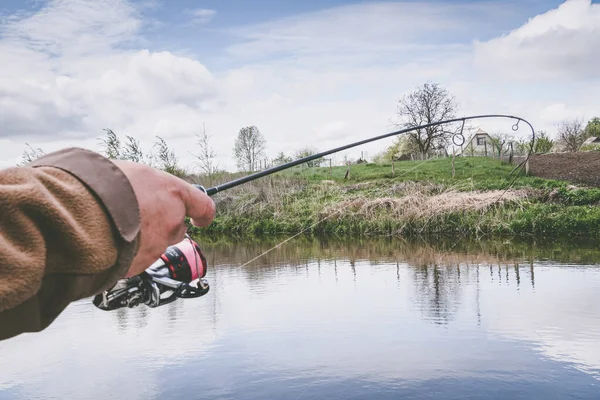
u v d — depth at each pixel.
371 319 6.53
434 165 32.62
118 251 0.83
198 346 5.59
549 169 29.55
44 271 0.76
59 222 0.74
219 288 8.70
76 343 5.77
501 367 4.84
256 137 50.41
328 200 22.89
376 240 16.94
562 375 4.60
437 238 16.73
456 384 4.46
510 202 18.91
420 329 6.06
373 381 4.55
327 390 4.39
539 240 15.23
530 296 7.54
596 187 24.22
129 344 5.70
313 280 9.34
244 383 4.59
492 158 33.91
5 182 0.73
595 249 12.62
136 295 1.41
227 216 22.41
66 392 4.43
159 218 0.99
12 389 4.54
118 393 4.43
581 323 6.13
